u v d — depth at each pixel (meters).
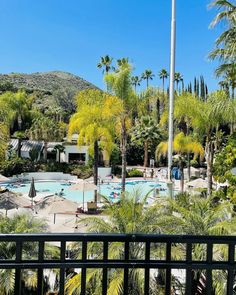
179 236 2.05
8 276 6.72
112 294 6.35
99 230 8.26
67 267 1.99
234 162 12.54
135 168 47.22
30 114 54.72
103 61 53.25
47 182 38.25
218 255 6.70
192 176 38.78
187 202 9.44
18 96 53.03
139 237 2.04
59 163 42.19
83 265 2.01
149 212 8.58
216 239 2.05
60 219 18.33
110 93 21.66
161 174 43.66
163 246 6.77
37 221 10.13
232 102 15.25
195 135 28.42
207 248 2.06
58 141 48.53
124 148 21.73
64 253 2.00
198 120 20.33
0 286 6.70
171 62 14.72
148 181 39.44
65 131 53.22
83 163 44.53
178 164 36.78
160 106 49.19
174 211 8.93
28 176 38.56
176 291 7.07
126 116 21.81
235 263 2.06
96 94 24.42
